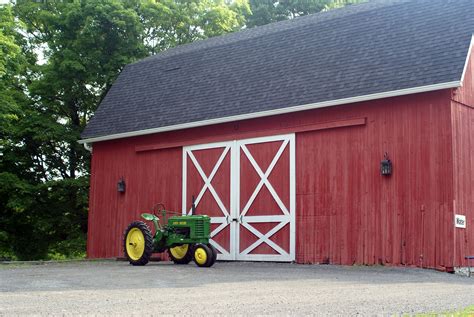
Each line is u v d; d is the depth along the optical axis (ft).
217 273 37.11
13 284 29.17
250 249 50.60
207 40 66.18
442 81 41.34
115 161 61.31
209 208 53.42
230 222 51.96
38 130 77.00
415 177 42.96
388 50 46.65
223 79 56.24
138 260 44.68
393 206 43.70
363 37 49.49
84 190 78.33
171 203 56.29
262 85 52.19
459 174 42.29
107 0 77.61
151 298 23.49
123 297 23.80
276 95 50.11
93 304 21.57
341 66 48.32
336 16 53.93
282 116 49.85
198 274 36.14
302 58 51.90
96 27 77.15
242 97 52.47
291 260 48.14
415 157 43.11
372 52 47.55
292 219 48.49
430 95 42.93
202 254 42.78
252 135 51.44
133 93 63.31
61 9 82.28
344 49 49.70
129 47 79.77
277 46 55.42
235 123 52.65
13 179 75.92
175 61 63.57
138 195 59.00
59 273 36.22
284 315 18.98
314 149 47.98
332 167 46.88
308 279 33.12
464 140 43.29
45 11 81.15
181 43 86.99
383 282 31.91
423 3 48.65
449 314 19.52
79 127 81.97
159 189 57.36
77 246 79.30
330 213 46.62
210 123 52.85
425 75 42.57
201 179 54.34
